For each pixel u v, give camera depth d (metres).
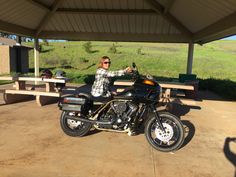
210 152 4.97
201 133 6.16
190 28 11.54
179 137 4.79
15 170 3.95
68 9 11.40
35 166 4.11
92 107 5.52
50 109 8.05
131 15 11.47
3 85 13.14
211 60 34.50
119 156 4.61
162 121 4.92
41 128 6.09
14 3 9.53
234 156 4.81
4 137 5.41
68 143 5.16
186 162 4.47
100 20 12.20
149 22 11.91
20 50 23.03
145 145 5.18
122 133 5.88
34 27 12.69
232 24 6.92
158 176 3.93
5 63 21.67
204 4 7.75
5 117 7.00
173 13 10.84
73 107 5.38
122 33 13.09
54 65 28.34
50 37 13.51
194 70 27.91
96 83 5.52
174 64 29.67
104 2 10.75
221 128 6.66
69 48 38.34
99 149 4.90
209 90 14.76
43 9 10.84
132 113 5.07
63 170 4.01
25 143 5.09
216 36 10.45
